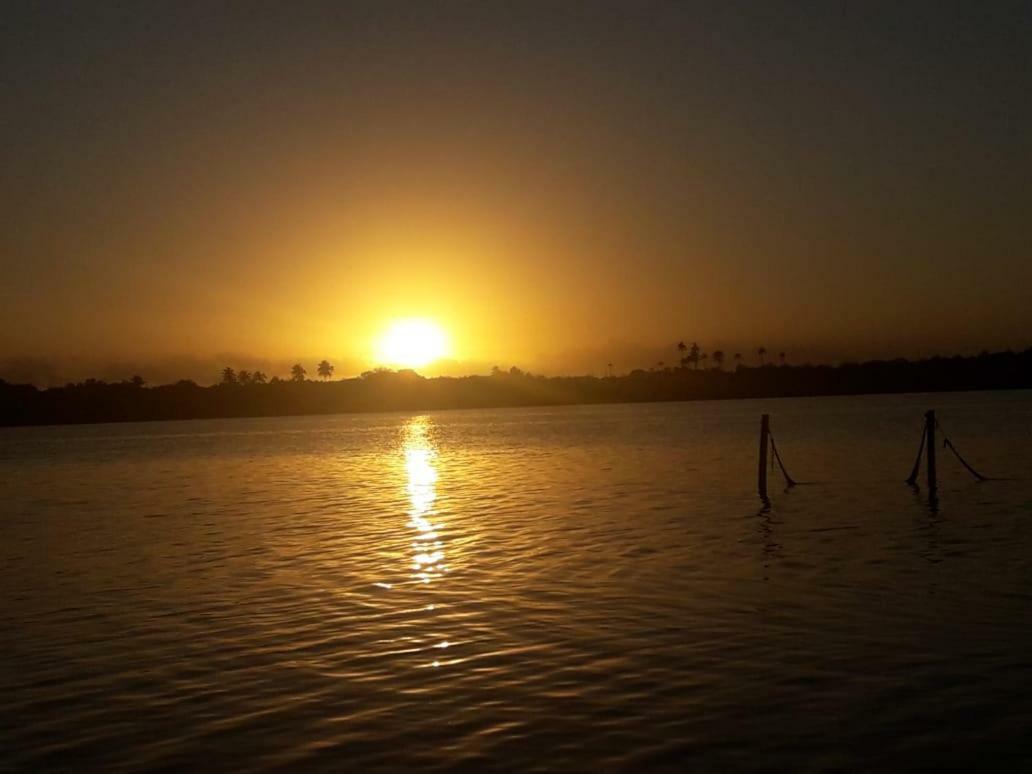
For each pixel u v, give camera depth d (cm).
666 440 8375
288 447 10069
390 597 2075
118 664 1617
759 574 2198
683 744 1180
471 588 2141
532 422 16975
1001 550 2425
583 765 1129
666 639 1653
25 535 3381
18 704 1414
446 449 8744
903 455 5672
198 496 4709
